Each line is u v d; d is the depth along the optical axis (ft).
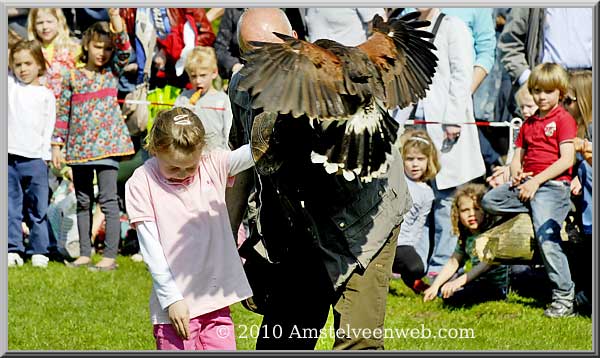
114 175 51.44
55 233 52.95
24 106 50.98
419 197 48.19
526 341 37.78
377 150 22.98
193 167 25.61
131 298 44.57
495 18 55.52
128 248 55.06
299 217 26.66
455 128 49.55
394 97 23.61
